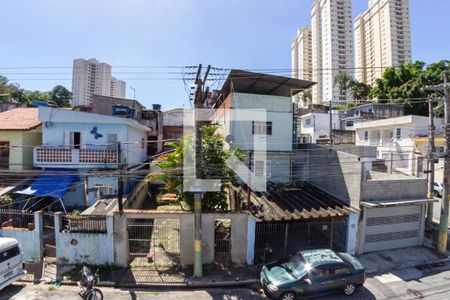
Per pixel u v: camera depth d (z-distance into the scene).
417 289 10.98
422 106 38.03
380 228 14.40
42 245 12.68
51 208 17.97
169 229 16.08
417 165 25.11
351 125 36.25
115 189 18.34
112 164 18.38
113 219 12.23
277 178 18.86
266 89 20.20
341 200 15.15
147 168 25.50
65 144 18.94
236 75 16.84
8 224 13.18
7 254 10.42
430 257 13.73
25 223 13.50
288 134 19.14
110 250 12.28
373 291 10.83
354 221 13.80
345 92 60.50
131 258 13.07
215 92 22.03
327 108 43.44
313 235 15.26
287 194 16.36
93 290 9.70
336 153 15.84
